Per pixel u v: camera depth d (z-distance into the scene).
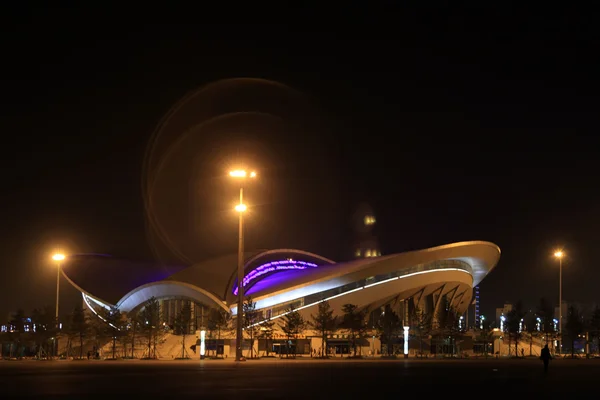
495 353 104.31
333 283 95.50
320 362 66.12
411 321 101.19
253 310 83.31
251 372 44.50
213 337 93.88
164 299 104.12
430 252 97.44
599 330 100.75
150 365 60.06
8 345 104.38
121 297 106.88
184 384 32.41
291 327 85.06
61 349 101.12
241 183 59.53
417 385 31.86
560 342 109.88
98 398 24.98
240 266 58.53
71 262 115.00
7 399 24.77
